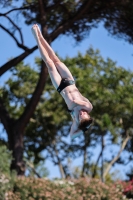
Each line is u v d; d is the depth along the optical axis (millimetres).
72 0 27516
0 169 22469
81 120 11898
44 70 26656
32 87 39312
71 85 12617
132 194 25812
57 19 28766
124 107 38312
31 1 27078
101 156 38406
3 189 21984
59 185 23562
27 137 41625
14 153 26375
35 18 28516
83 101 12172
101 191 24203
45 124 40875
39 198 22297
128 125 39938
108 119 35969
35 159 41938
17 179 22844
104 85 38406
